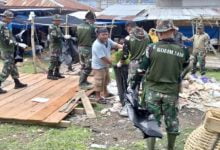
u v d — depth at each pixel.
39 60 16.66
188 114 7.77
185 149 3.43
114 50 8.45
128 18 23.61
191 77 10.46
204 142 3.23
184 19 21.31
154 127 4.61
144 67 5.02
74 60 12.65
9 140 6.05
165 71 4.92
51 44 10.34
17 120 6.73
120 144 5.91
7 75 8.73
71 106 7.52
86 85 9.23
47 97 8.37
